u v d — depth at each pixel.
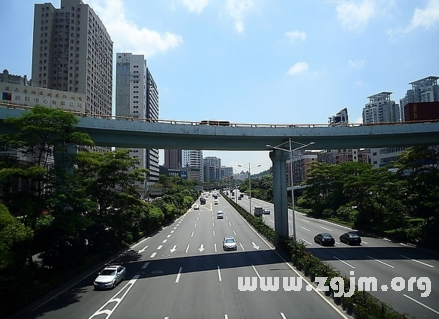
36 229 22.28
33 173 21.80
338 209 65.06
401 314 15.03
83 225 24.81
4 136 22.75
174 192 102.06
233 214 85.38
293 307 18.14
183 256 34.97
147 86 158.62
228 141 36.84
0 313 17.11
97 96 116.38
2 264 16.25
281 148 34.75
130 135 33.28
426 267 27.05
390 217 42.88
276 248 37.56
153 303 19.38
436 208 34.62
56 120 24.42
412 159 40.62
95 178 35.00
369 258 31.11
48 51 107.06
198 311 17.78
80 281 25.17
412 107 50.28
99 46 118.69
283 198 38.47
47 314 17.88
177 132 33.22
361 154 114.12
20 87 42.72
